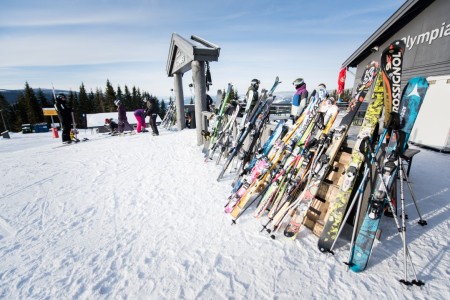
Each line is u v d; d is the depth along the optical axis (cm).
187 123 1178
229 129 508
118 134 1096
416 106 222
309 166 269
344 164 254
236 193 321
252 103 479
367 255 201
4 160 657
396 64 231
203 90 625
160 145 736
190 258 228
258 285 191
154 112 918
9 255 245
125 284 200
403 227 187
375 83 251
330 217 229
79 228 294
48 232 288
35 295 193
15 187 439
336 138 261
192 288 193
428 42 677
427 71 686
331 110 279
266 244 241
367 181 215
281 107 901
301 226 269
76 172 515
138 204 352
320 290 183
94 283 203
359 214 222
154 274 210
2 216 331
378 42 881
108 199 374
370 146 203
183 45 626
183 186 408
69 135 880
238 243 245
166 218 306
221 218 296
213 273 207
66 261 232
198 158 567
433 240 231
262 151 362
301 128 318
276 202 279
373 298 173
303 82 438
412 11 710
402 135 201
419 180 380
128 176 474
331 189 255
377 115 244
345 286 185
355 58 1002
